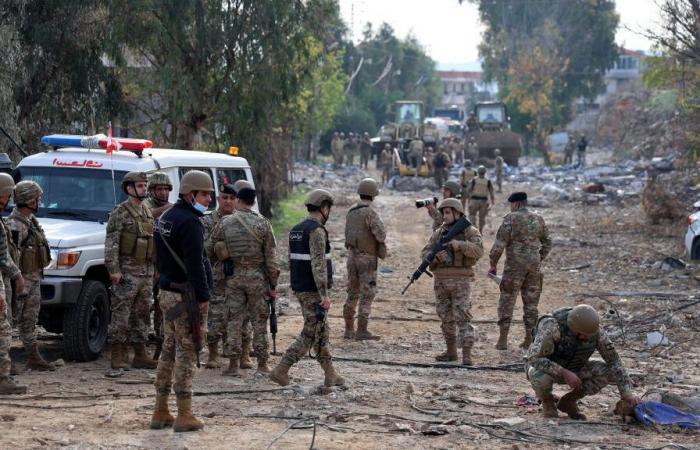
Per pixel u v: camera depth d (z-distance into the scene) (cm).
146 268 972
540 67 7588
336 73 5559
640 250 2220
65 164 1088
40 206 1068
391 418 788
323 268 872
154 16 2119
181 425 715
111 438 691
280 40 2273
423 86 10606
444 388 932
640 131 6519
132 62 2358
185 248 689
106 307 1041
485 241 2489
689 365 1076
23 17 1831
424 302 1570
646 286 1725
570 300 1585
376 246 1223
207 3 2228
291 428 737
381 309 1491
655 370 1043
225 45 2247
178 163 1144
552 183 4488
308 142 5881
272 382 924
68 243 980
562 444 717
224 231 944
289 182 3562
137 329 979
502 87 8938
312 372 994
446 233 1078
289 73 2370
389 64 8044
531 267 1153
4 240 840
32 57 1902
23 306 930
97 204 1068
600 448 701
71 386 889
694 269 1872
